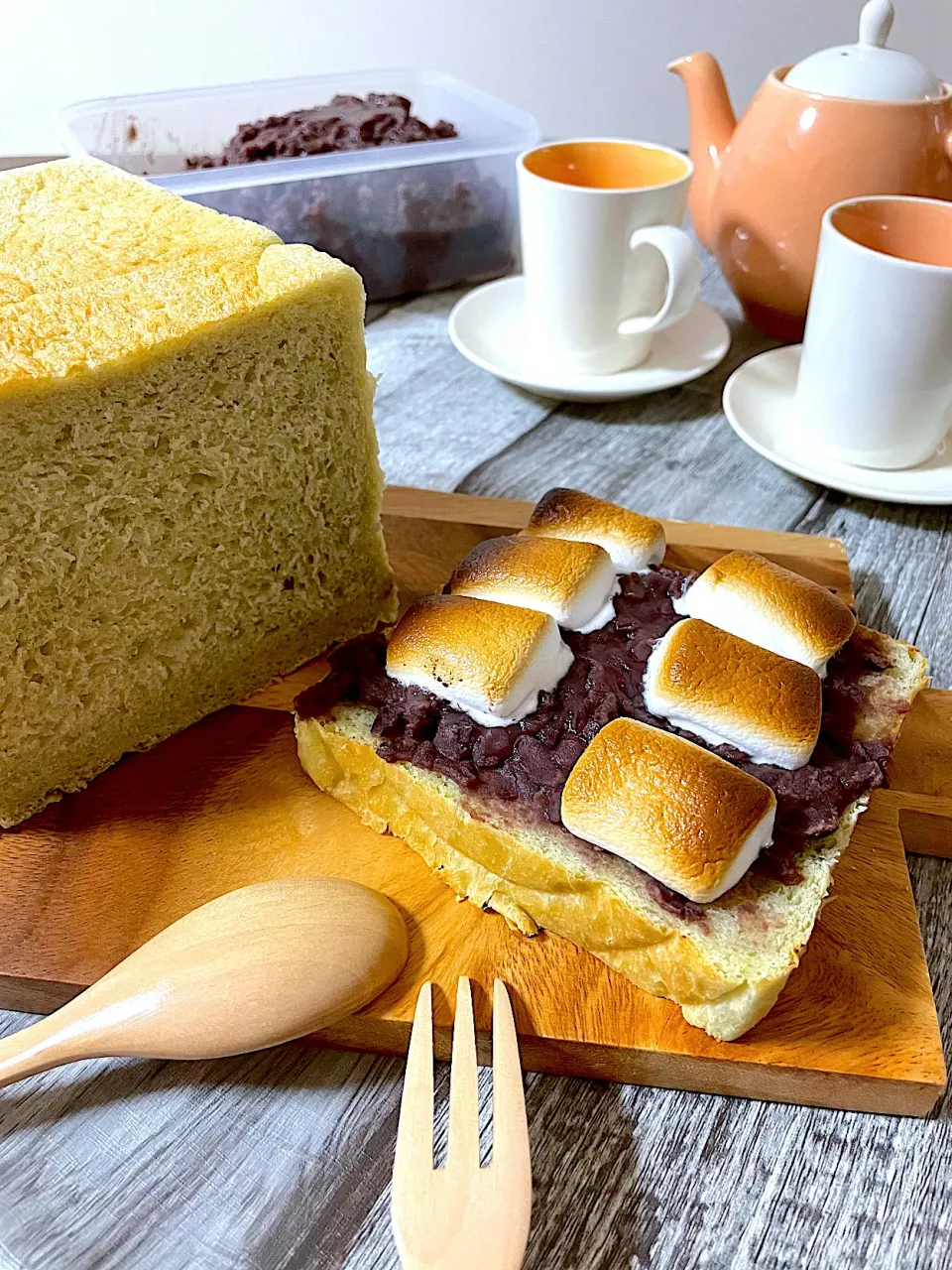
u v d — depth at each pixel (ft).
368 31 2.39
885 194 1.28
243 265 0.85
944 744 0.87
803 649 0.81
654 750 0.68
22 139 2.56
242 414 0.84
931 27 2.29
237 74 2.45
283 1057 0.69
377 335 1.57
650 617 0.86
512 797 0.75
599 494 1.22
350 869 0.79
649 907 0.68
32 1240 0.59
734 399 1.29
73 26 2.36
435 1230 0.56
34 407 0.72
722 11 2.32
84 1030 0.65
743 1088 0.67
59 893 0.77
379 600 1.04
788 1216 0.61
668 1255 0.59
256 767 0.89
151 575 0.85
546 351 1.37
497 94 2.48
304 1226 0.60
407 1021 0.67
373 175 1.49
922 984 0.70
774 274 1.39
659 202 1.26
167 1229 0.59
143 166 1.56
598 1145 0.64
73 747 0.86
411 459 1.28
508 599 0.84
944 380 1.10
